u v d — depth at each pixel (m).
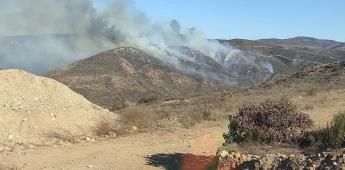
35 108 18.02
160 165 12.00
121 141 16.30
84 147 15.05
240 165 9.77
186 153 13.27
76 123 17.98
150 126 19.38
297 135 11.61
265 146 11.30
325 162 8.30
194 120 20.08
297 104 22.62
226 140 11.93
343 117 11.02
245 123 12.02
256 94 38.31
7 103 17.80
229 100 30.52
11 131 15.76
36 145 15.22
